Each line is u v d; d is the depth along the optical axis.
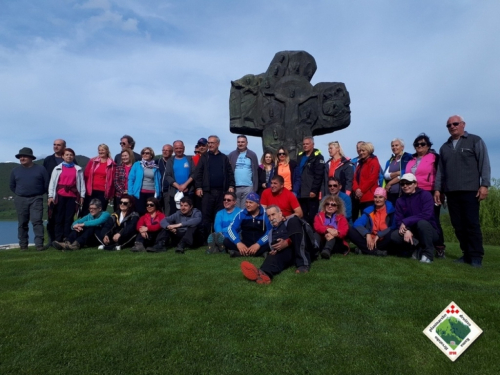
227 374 3.35
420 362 3.54
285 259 6.28
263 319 4.25
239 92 14.36
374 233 7.86
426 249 7.24
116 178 9.88
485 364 3.52
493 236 20.83
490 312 4.46
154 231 8.64
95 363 3.48
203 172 9.37
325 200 7.83
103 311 4.50
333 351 3.68
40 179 9.36
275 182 7.95
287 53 14.49
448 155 7.26
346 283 5.57
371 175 8.70
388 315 4.42
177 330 4.03
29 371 3.38
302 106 14.16
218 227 8.39
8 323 4.20
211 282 5.58
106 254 8.03
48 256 7.88
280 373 3.38
